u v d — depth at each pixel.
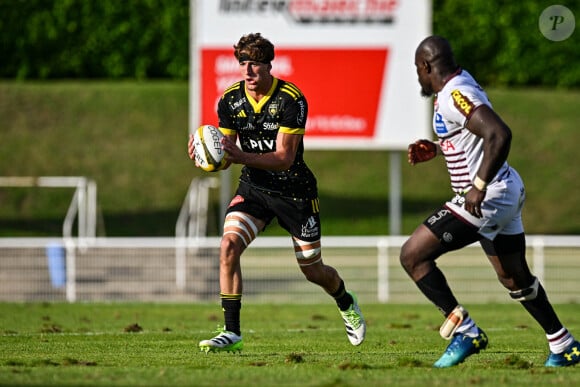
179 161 98.44
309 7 70.44
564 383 19.81
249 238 25.81
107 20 105.00
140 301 55.41
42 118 101.25
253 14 70.25
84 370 21.97
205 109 70.31
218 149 25.56
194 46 70.19
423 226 22.41
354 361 24.72
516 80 105.75
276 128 25.45
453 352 22.56
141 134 100.81
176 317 44.59
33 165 96.12
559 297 57.03
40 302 54.34
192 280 57.97
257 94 25.41
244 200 26.17
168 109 103.44
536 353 27.50
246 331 37.12
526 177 96.88
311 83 70.88
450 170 22.55
